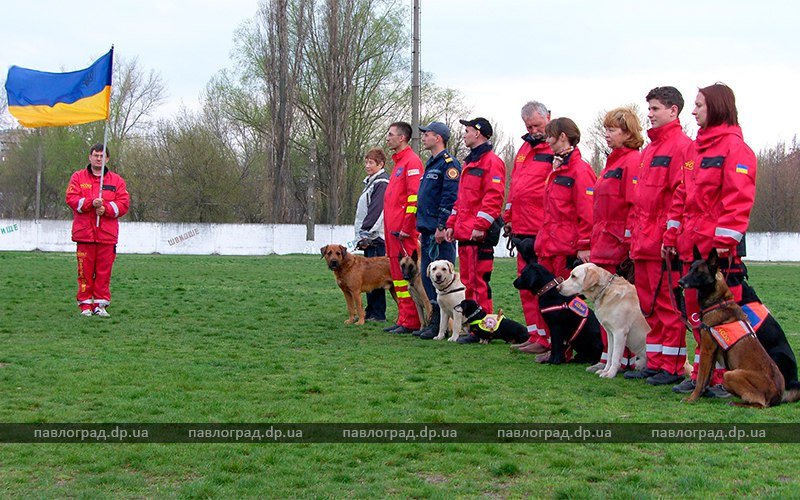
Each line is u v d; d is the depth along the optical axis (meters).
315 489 4.08
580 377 7.18
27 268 21.36
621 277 7.38
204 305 12.98
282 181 42.12
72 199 10.72
